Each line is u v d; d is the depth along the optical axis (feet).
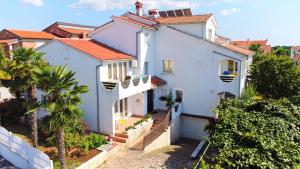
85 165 54.90
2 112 78.74
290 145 43.75
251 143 44.60
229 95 96.02
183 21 99.09
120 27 91.15
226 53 85.71
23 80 59.67
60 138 47.37
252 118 53.16
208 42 87.71
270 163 39.09
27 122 80.89
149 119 84.89
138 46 89.25
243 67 88.17
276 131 47.85
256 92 92.17
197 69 91.35
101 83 73.36
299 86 90.84
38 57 63.46
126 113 88.43
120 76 84.07
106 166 59.06
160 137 77.41
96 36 96.12
